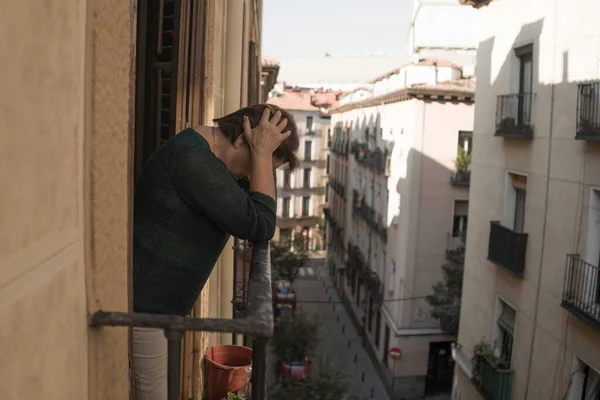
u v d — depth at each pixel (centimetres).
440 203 2358
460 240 2361
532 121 1257
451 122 2341
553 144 1173
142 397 215
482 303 1490
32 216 78
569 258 1105
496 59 1431
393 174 2642
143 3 299
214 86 382
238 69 525
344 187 4350
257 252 175
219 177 162
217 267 444
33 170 78
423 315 2386
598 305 1045
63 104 90
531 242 1253
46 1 83
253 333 115
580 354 1070
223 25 474
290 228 5931
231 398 316
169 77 294
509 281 1349
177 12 282
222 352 341
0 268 69
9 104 71
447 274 2203
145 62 303
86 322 102
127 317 107
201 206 161
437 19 3856
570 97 1119
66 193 92
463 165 2338
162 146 167
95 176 105
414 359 2402
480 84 1526
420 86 2341
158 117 302
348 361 2923
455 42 3872
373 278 2902
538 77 1234
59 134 88
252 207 166
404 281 2378
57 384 88
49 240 85
